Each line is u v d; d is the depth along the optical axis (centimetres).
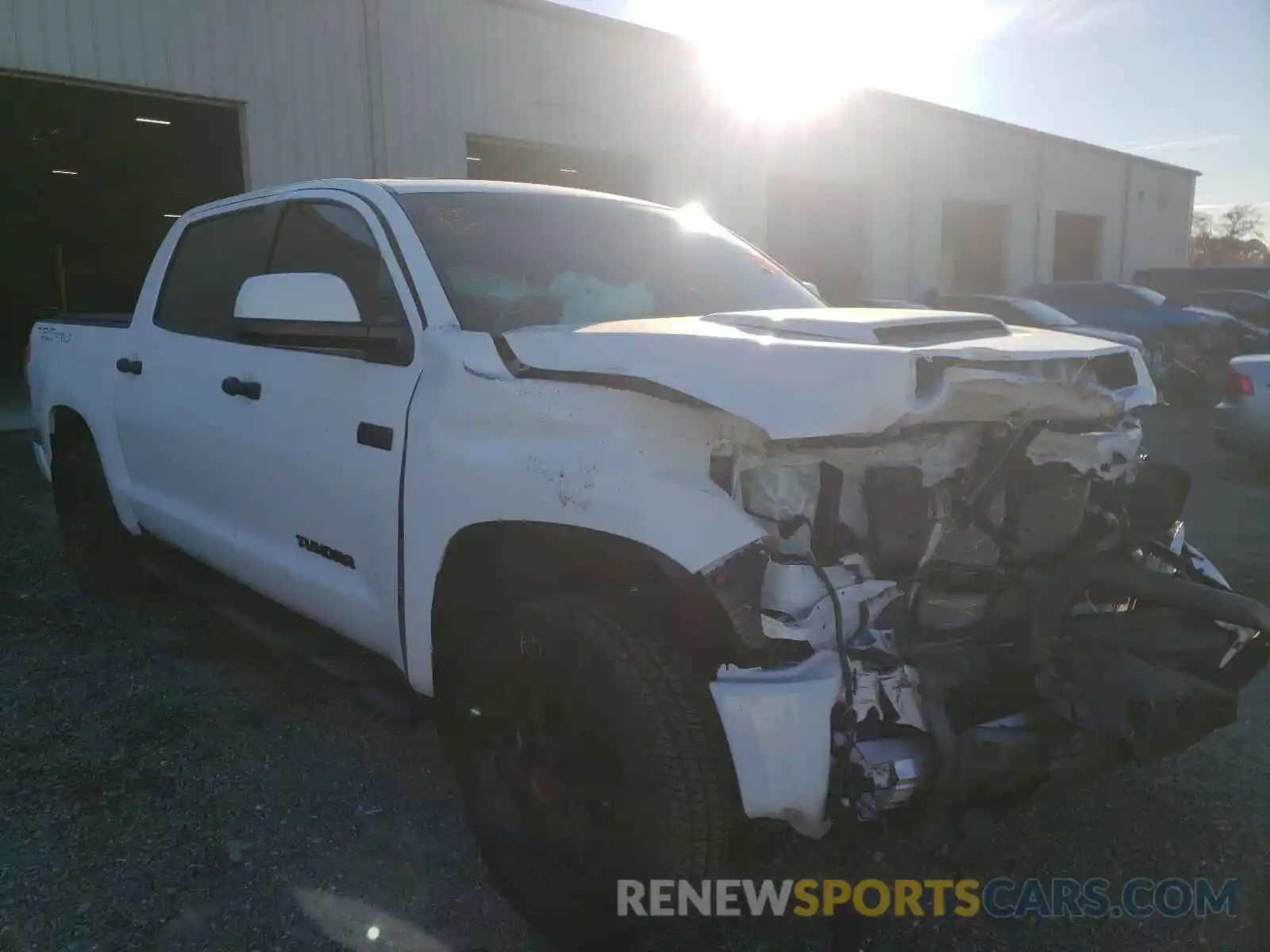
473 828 278
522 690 257
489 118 1432
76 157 1836
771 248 1994
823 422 217
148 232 2450
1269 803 332
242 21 1201
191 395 392
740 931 269
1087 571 243
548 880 254
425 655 288
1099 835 314
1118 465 281
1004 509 249
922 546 235
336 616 329
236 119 1299
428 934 265
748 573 220
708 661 233
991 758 221
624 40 1584
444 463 272
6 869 289
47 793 330
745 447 231
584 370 250
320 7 1258
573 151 1555
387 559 297
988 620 235
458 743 282
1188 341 1611
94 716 388
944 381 223
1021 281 2691
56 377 509
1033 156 2659
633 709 226
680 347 241
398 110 1338
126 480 459
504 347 273
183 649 457
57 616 497
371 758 358
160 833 309
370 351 307
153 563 465
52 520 685
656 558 225
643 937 236
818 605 222
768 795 213
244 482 364
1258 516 729
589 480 237
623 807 229
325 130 1277
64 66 1080
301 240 366
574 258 344
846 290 2214
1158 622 251
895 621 229
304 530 336
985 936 268
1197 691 233
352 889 283
